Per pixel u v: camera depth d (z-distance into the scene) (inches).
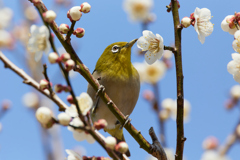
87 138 253.4
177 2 299.3
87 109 226.4
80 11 289.9
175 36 293.4
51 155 466.3
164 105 417.7
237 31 294.7
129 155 468.1
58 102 233.1
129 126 342.0
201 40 305.3
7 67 233.5
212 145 327.3
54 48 221.5
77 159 256.2
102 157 248.2
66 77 213.8
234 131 311.6
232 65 291.3
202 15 307.7
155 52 312.0
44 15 222.7
